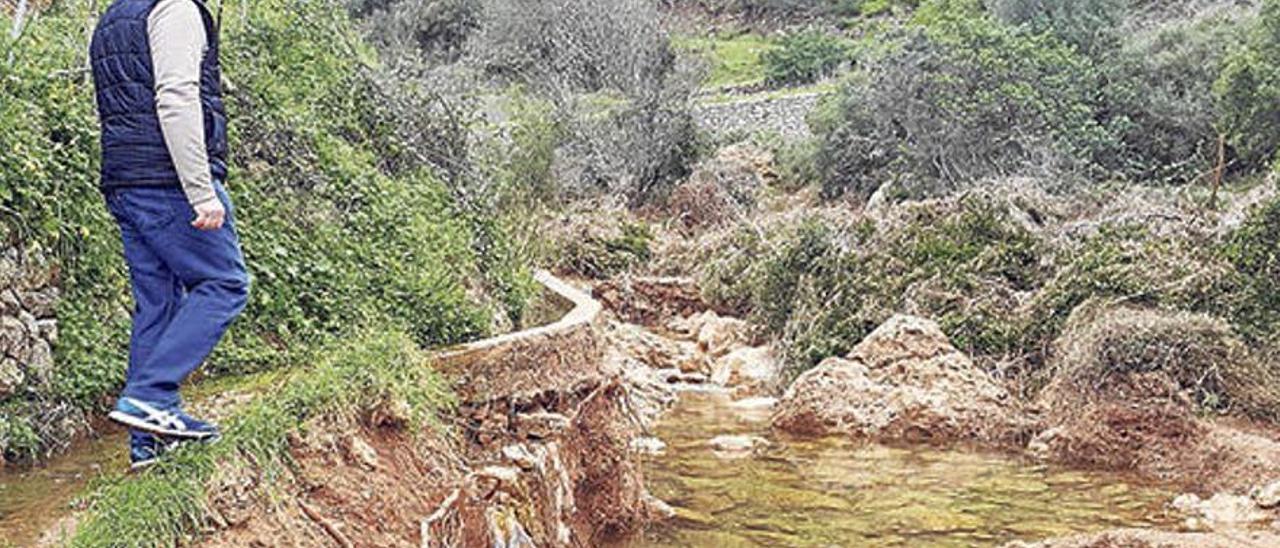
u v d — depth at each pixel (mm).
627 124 29406
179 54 4621
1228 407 12500
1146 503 10391
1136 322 12844
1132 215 16438
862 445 12391
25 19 8016
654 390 14656
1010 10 32000
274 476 5129
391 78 11289
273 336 7734
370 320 8008
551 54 34594
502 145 20531
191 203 4660
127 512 4465
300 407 5711
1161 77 28469
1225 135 25266
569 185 27266
